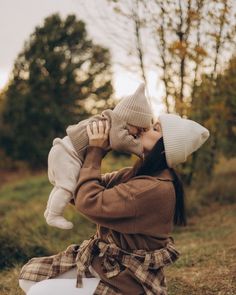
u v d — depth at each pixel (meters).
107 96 26.14
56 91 26.16
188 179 10.16
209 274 5.64
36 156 25.72
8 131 25.84
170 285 5.40
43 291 3.33
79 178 3.32
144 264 3.33
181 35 8.90
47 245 7.06
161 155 3.35
